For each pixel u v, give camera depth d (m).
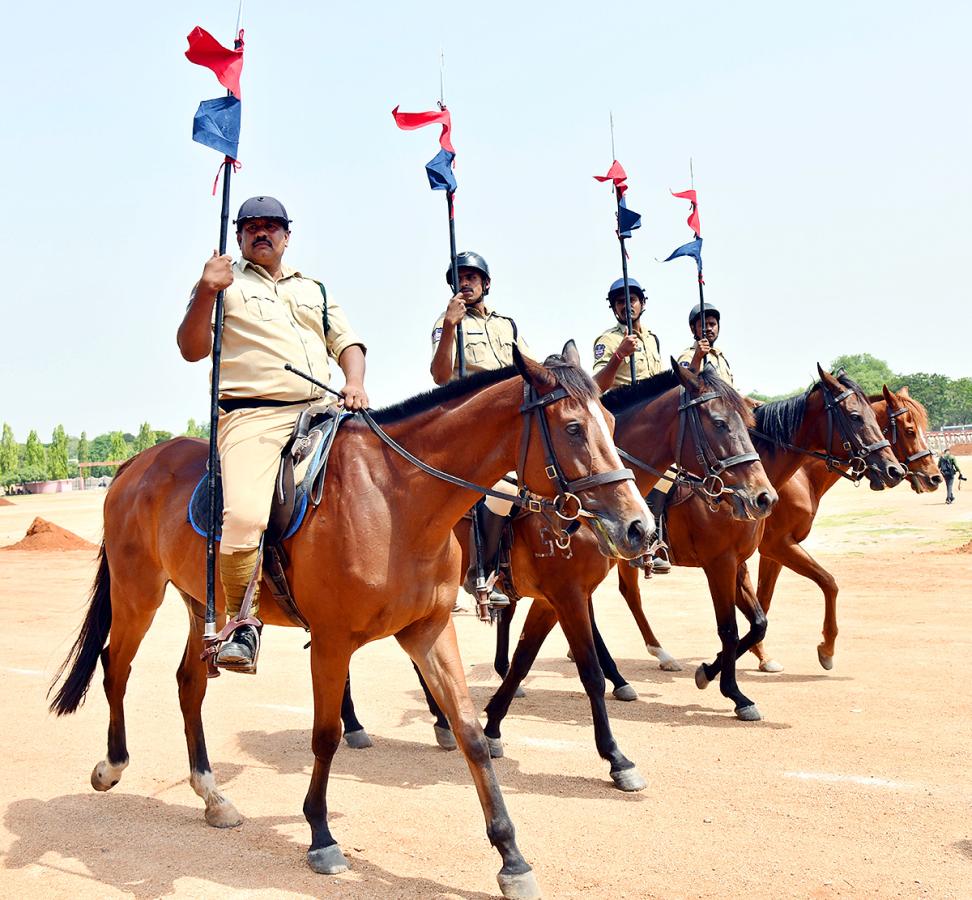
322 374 5.06
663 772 5.88
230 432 4.73
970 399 116.38
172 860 4.60
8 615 12.90
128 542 5.47
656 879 4.28
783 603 12.55
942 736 6.39
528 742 6.68
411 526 4.38
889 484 8.12
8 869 4.50
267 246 5.07
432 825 5.05
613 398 7.14
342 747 6.70
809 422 8.42
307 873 4.44
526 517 6.07
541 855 4.58
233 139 4.63
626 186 8.37
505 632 8.45
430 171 6.79
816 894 4.08
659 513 7.19
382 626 4.38
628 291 8.28
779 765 5.92
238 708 7.81
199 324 4.50
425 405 4.63
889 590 13.05
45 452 106.81
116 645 5.57
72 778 5.91
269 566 4.61
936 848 4.53
